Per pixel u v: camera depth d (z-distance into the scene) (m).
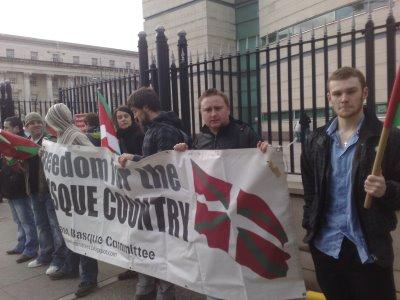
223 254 2.60
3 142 4.23
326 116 3.96
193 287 2.79
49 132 4.07
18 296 3.97
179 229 2.88
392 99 1.79
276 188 2.43
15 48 57.19
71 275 4.35
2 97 9.56
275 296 2.49
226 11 29.70
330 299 2.34
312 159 2.33
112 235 3.45
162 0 33.59
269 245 2.46
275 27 24.19
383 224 2.07
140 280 3.50
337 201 2.20
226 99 2.80
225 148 2.77
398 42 5.20
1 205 8.12
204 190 2.65
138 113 3.29
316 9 19.00
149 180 3.04
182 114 5.30
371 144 2.05
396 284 3.25
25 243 5.04
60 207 3.91
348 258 2.19
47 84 54.41
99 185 3.51
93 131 5.73
